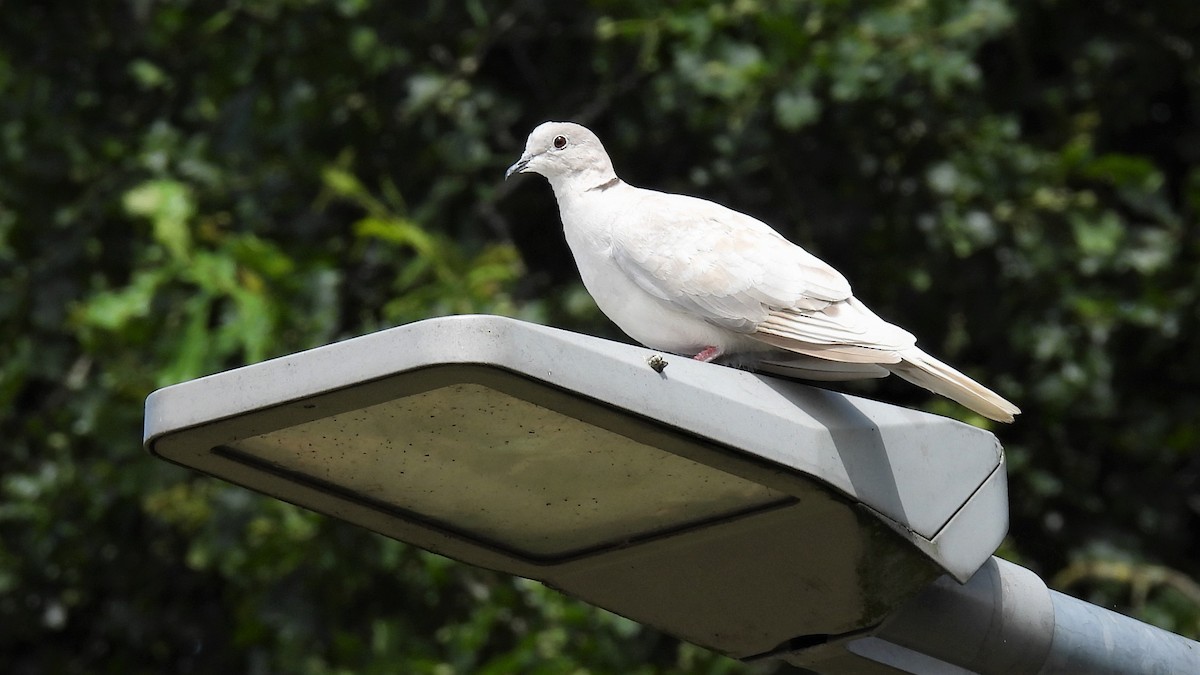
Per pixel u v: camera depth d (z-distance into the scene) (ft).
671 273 19.97
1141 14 41.96
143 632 43.83
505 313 36.94
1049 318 39.65
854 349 18.53
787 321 19.15
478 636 35.86
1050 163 39.09
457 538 16.08
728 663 36.68
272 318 35.73
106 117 43.50
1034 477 39.60
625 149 41.81
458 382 12.84
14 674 45.60
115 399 38.19
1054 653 17.46
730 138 38.68
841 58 37.35
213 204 40.34
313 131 40.52
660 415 13.71
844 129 39.78
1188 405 41.09
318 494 15.12
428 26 40.55
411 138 40.63
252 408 13.24
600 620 36.45
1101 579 40.47
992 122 39.42
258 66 40.65
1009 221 39.19
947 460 16.30
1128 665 17.83
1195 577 41.52
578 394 13.20
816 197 40.78
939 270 40.32
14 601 43.45
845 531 15.49
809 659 17.46
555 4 41.78
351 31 39.22
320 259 37.09
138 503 42.34
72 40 43.52
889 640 17.11
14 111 41.14
